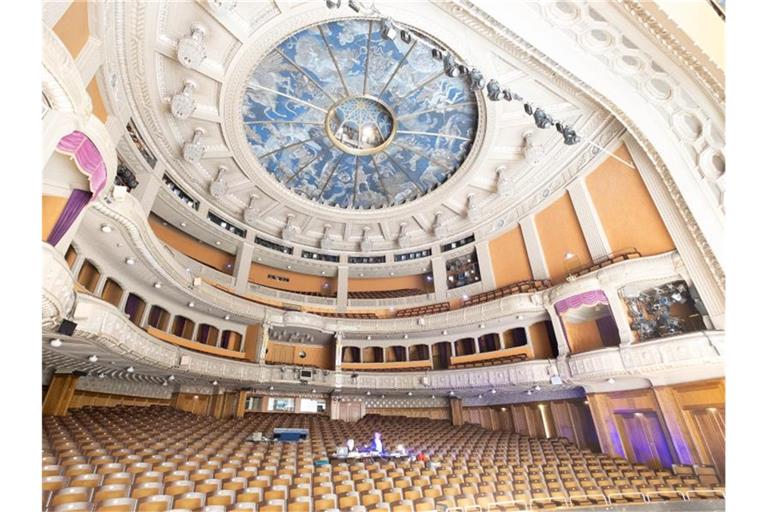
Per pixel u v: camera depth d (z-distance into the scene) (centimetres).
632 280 1128
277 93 1377
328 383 1639
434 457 1033
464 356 1672
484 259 1767
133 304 1239
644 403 1166
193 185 1558
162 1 990
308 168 1706
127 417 1073
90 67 768
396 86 1407
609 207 1304
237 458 866
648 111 970
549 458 1121
